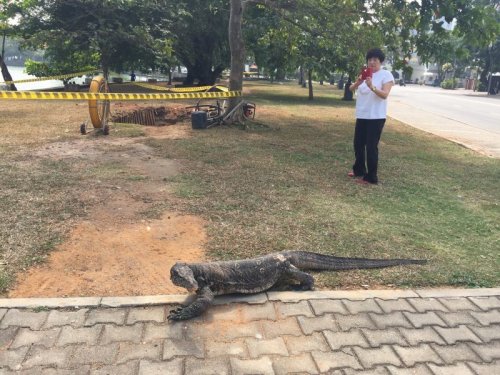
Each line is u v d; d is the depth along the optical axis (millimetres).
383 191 7910
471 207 7293
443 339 3682
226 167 8945
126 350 3340
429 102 32750
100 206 6371
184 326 3668
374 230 6000
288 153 10641
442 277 4742
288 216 6309
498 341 3695
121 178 7816
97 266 4672
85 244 5145
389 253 5336
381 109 7820
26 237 5211
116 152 9891
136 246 5172
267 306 4047
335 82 69875
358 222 6258
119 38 24172
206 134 12672
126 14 25234
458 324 3902
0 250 4859
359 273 4781
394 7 12500
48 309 3791
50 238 5223
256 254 5090
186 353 3342
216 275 4059
